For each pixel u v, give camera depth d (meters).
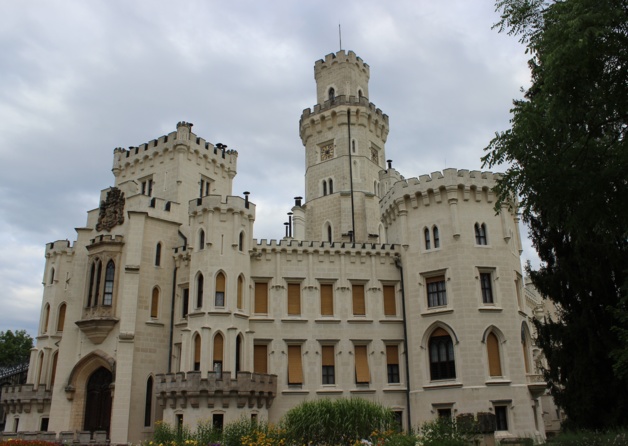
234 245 44.25
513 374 41.78
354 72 67.50
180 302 46.56
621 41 19.30
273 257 46.59
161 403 40.62
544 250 33.47
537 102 21.50
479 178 46.00
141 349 44.25
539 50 21.44
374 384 44.66
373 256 47.84
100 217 49.41
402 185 48.12
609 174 20.80
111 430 40.91
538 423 42.75
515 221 48.06
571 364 31.02
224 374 39.34
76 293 47.91
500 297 43.62
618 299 29.34
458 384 41.47
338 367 44.72
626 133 20.66
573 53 19.23
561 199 22.27
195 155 55.97
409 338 45.38
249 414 39.75
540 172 21.67
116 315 45.03
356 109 64.12
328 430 26.55
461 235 44.56
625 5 19.58
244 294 44.12
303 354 44.56
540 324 33.59
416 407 43.38
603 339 29.45
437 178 46.25
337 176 62.50
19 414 49.81
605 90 20.06
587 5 19.56
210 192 57.34
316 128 65.62
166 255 48.12
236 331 42.19
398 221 48.66
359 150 63.12
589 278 30.33
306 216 63.09
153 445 30.27
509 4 22.69
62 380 45.28
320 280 46.75
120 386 42.00
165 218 49.00
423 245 46.22
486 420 23.98
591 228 27.36
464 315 42.59
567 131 21.28
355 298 47.03
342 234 59.41
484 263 44.19
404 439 23.06
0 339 87.00
